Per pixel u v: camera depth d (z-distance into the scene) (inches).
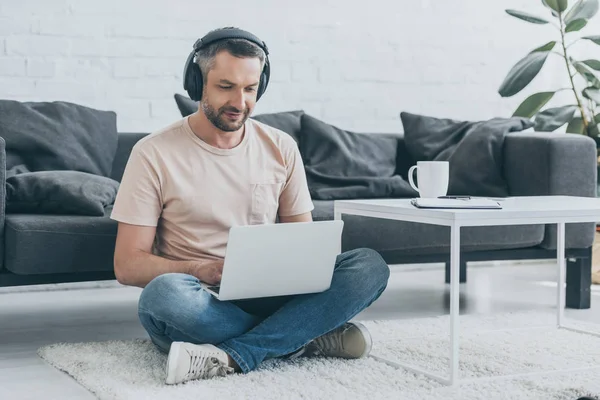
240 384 84.8
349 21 173.6
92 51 155.5
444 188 103.3
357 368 92.1
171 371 84.7
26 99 151.7
